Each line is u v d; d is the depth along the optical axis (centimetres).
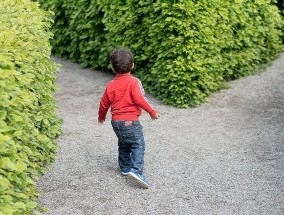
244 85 815
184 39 727
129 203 447
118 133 484
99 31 919
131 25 805
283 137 604
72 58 1016
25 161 409
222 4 780
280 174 499
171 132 631
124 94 478
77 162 538
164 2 736
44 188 475
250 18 845
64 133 627
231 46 809
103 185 484
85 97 788
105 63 917
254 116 684
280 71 874
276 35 920
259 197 452
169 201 450
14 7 576
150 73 797
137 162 475
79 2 931
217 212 427
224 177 496
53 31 1026
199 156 552
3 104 359
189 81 730
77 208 438
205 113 703
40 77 514
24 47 473
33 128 466
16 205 347
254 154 554
